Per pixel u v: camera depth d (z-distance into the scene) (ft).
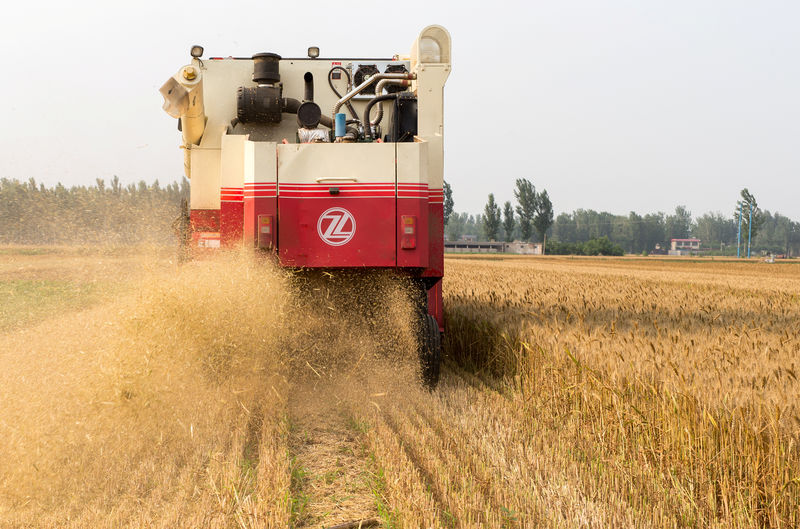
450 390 22.79
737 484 12.96
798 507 12.08
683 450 14.23
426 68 22.04
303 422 18.80
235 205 21.06
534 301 34.86
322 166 20.10
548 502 12.85
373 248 20.18
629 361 17.24
